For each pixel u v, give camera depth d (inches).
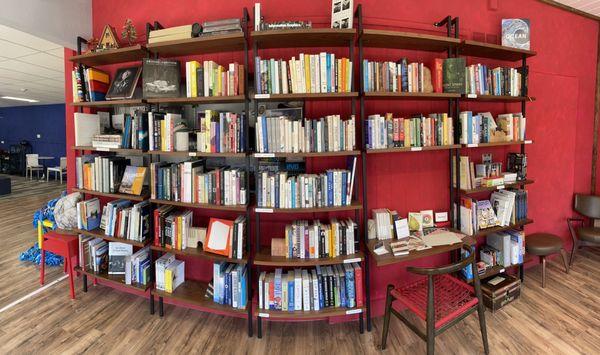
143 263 101.0
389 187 102.8
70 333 91.0
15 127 449.1
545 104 130.5
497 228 108.6
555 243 115.7
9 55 185.3
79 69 105.3
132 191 100.2
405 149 89.0
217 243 90.7
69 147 130.1
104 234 104.8
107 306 105.3
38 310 102.5
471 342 86.0
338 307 89.7
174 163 100.5
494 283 104.4
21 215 221.5
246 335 91.4
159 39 92.7
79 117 104.9
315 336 90.9
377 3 98.1
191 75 89.5
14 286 118.3
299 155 82.9
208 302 92.2
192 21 102.3
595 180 148.7
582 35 137.6
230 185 88.3
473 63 111.8
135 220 99.3
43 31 102.4
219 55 98.7
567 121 137.1
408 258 83.2
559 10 129.8
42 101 390.3
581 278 121.3
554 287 114.7
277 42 89.4
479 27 109.3
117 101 97.4
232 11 98.5
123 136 99.4
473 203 103.2
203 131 88.6
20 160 437.1
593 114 145.6
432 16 102.8
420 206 106.0
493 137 105.9
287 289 87.7
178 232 94.7
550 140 133.6
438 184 107.4
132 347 85.5
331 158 97.8
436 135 95.0
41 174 431.2
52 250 110.7
